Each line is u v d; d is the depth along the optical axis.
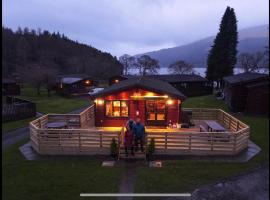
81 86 63.28
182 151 19.38
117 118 25.50
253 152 19.88
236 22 62.66
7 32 136.00
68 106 45.78
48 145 19.83
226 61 62.25
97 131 19.55
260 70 86.69
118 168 17.16
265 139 22.97
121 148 18.98
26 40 141.00
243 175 15.98
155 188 14.59
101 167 17.34
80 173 16.47
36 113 38.34
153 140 18.94
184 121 26.14
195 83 57.47
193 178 15.66
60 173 16.48
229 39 62.09
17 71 97.50
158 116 25.39
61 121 28.70
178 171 16.61
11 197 13.76
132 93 25.02
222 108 40.31
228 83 42.91
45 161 18.50
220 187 14.67
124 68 148.75
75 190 14.45
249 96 34.69
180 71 110.94
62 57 142.12
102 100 25.42
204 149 19.38
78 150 19.70
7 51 118.31
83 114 26.94
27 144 22.45
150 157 18.97
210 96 56.66
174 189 14.47
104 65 122.31
